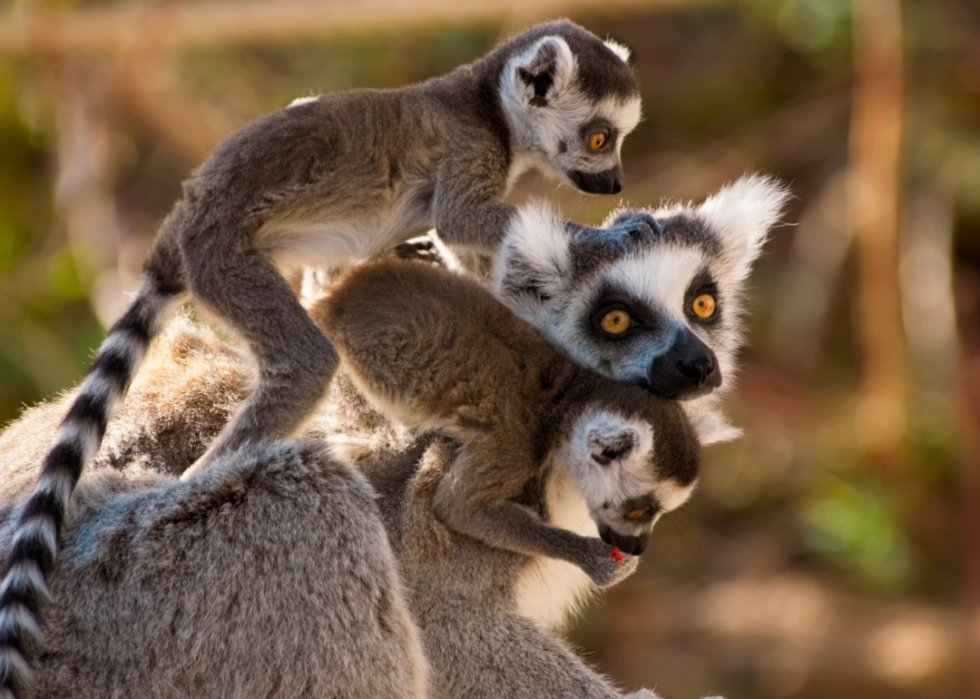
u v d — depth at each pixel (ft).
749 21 92.48
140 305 34.55
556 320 34.42
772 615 78.48
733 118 91.25
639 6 78.74
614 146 41.01
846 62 90.38
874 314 81.56
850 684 74.84
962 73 90.12
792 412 84.23
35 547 28.35
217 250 34.27
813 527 81.46
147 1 75.66
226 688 28.37
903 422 81.56
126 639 28.12
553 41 39.60
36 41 73.15
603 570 30.55
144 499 29.27
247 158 35.12
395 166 36.81
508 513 31.09
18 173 81.71
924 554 81.20
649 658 77.46
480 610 31.27
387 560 29.37
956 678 73.92
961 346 87.51
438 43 85.15
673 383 32.65
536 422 32.19
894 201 80.74
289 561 28.66
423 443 32.37
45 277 74.28
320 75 85.87
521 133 39.75
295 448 29.55
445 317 32.04
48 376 71.36
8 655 27.09
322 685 28.50
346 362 32.42
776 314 87.04
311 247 35.50
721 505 83.97
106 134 74.59
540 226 34.65
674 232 35.47
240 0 78.23
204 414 33.76
